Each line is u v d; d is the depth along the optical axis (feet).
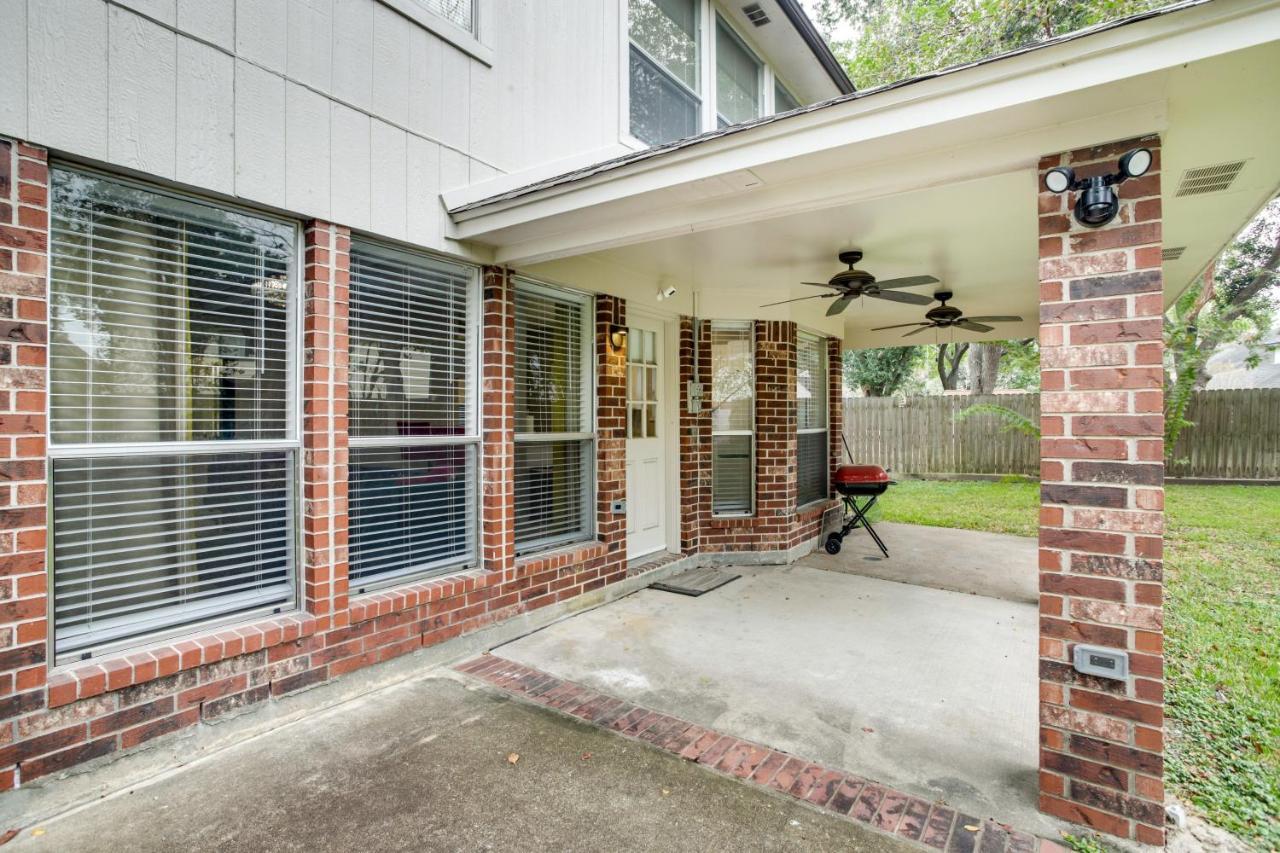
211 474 9.51
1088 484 7.47
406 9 11.59
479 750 9.17
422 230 11.92
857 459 46.88
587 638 13.80
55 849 6.98
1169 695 11.07
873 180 9.18
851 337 30.30
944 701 10.84
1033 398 42.29
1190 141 8.42
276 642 9.73
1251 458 37.19
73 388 8.19
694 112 20.30
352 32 10.78
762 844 7.22
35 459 7.56
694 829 7.47
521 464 14.61
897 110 7.99
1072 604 7.55
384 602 11.23
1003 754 9.15
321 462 10.33
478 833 7.38
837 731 9.79
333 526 10.49
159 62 8.48
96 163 8.06
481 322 13.41
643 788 8.28
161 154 8.50
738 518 20.77
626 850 7.12
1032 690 11.27
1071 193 7.64
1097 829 7.39
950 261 16.46
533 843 7.22
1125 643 7.25
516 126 13.92
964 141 8.30
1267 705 10.69
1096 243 7.48
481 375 13.41
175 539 9.14
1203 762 8.98
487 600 13.19
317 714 10.18
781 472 20.93
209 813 7.66
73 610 8.16
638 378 18.75
